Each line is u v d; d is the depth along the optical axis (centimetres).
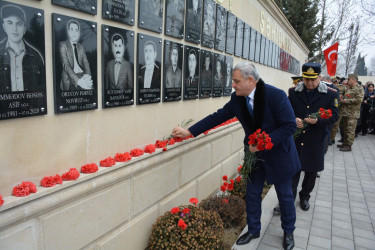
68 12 161
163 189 265
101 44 186
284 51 866
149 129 248
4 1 129
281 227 304
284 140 242
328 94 322
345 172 547
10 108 137
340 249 280
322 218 345
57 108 160
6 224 135
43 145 158
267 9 616
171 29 260
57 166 168
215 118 269
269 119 243
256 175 271
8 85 134
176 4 264
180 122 298
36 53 146
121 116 213
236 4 430
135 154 218
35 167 155
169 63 262
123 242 221
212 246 241
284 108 235
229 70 420
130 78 215
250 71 228
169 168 271
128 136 223
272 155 253
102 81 190
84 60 174
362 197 416
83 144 184
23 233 147
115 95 201
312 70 311
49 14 151
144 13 221
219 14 362
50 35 153
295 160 262
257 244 275
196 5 300
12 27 133
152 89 243
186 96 299
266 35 633
